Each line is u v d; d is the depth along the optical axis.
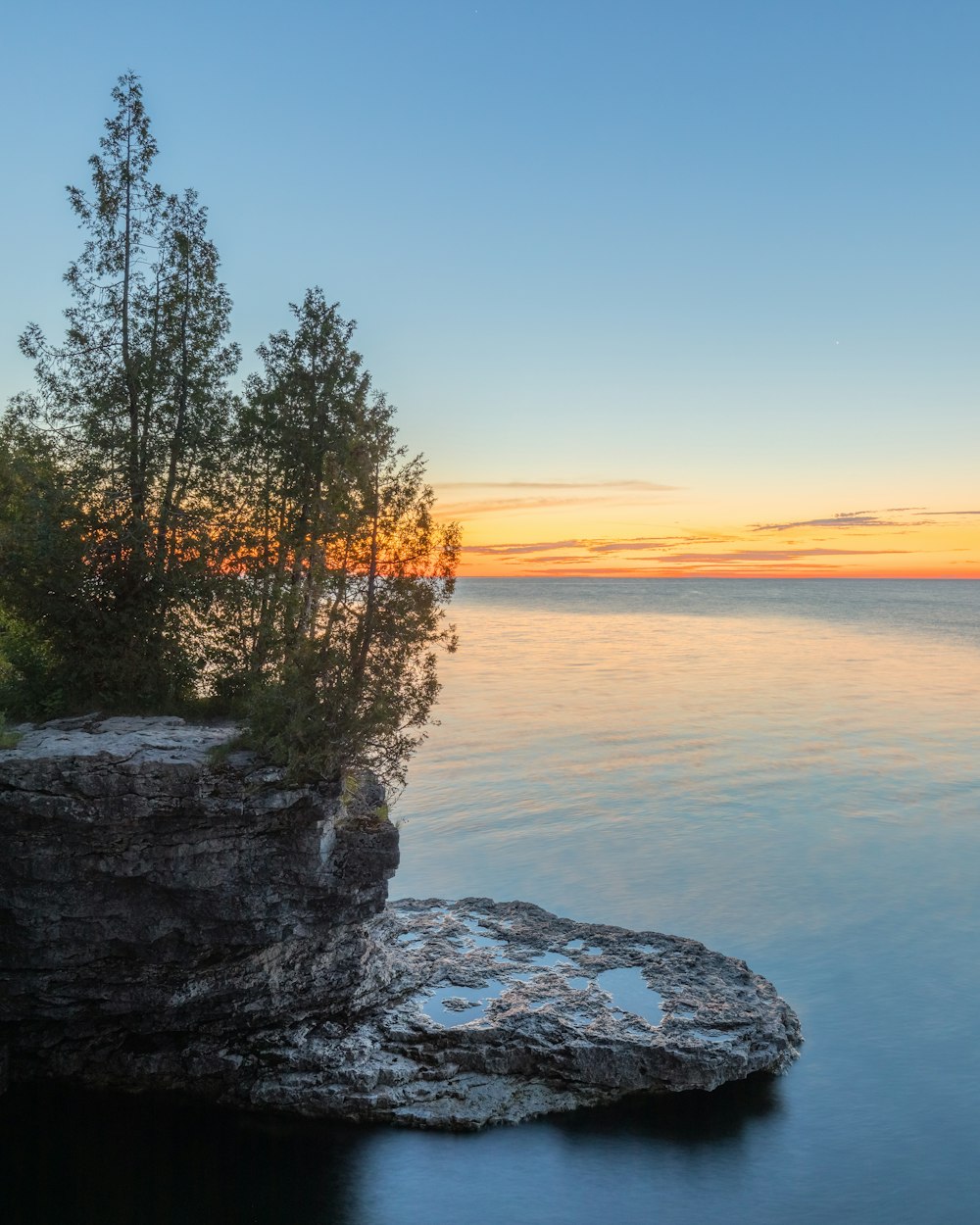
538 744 75.50
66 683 28.95
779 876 44.72
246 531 28.98
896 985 33.16
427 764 67.44
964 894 42.50
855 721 87.56
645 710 93.88
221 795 22.58
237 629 28.77
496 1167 21.70
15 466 29.70
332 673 24.39
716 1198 21.09
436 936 31.38
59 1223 19.69
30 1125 22.81
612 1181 21.34
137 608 29.11
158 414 29.53
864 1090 25.83
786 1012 28.14
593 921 38.88
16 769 21.98
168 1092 24.06
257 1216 20.06
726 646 165.12
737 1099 24.47
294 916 23.91
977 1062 27.59
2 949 22.95
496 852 47.78
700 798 59.03
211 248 30.09
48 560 27.78
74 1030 24.31
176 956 23.53
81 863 22.34
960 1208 20.92
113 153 29.50
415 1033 24.62
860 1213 20.58
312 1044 24.38
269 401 28.78
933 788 62.00
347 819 24.75
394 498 25.28
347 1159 21.81
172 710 28.28
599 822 53.22
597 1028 24.83
